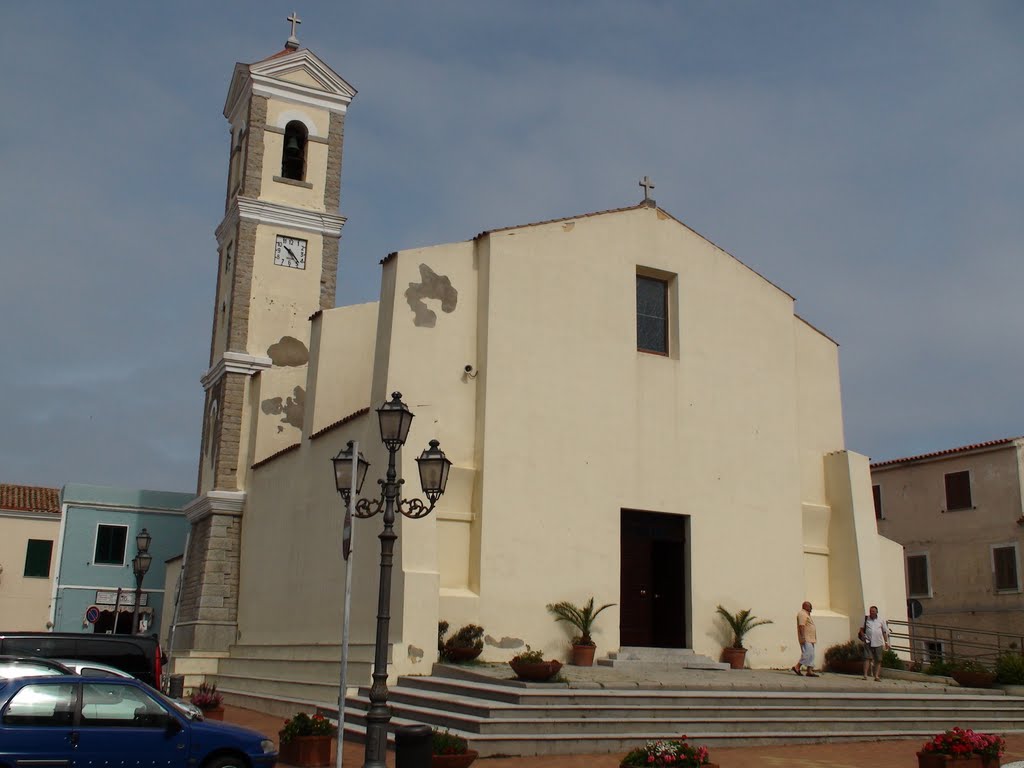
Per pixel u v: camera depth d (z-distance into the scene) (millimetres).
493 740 15164
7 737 11703
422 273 23031
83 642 16609
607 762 15109
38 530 44344
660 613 24422
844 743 17906
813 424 28062
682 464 25031
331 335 28109
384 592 13555
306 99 38312
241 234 35906
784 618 25547
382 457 21875
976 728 19938
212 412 35969
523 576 22266
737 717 17875
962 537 35156
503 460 22594
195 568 33625
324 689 21141
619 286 25125
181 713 12891
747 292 27219
